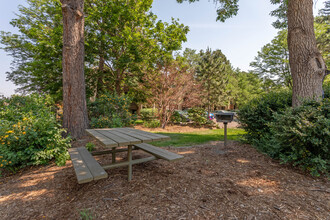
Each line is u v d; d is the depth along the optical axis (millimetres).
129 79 10938
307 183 2486
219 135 7402
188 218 1672
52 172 2986
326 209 1824
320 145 2781
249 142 5027
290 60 4273
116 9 9156
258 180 2582
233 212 1772
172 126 10680
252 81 17297
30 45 10258
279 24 8242
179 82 9828
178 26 10492
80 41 5715
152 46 10391
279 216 1701
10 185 2527
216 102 18172
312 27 4000
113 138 2498
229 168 3100
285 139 3117
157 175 2736
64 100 5543
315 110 2871
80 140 5152
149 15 10578
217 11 7805
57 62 9148
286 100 4711
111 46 10633
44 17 12398
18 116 4344
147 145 3471
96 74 10445
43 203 2014
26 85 15875
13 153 2977
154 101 10516
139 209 1818
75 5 5527
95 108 7426
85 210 1819
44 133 3385
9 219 1726
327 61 10508
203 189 2275
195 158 3746
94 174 1978
